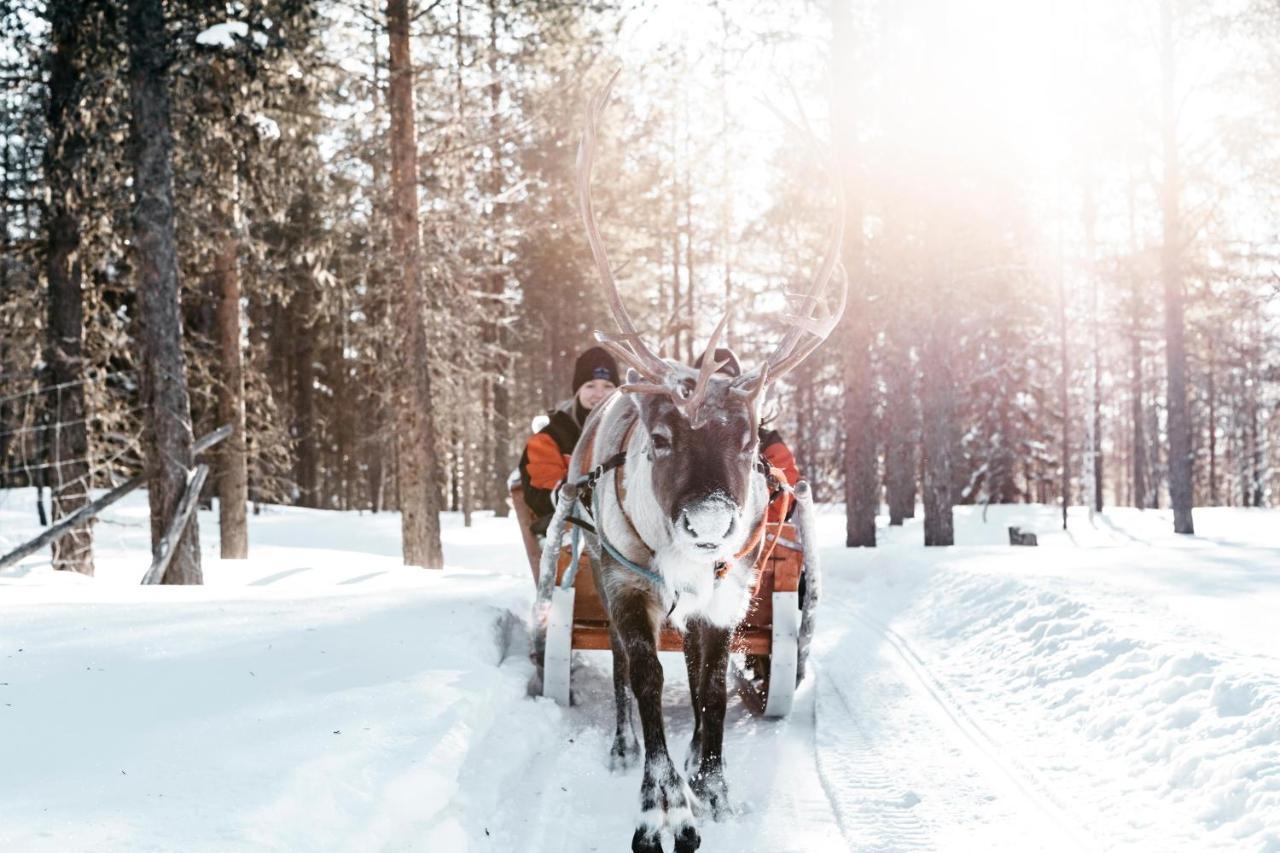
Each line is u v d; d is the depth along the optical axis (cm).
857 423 1747
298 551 1825
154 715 400
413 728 421
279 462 2161
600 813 429
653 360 412
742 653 580
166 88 1106
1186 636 571
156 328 1088
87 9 1115
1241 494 5388
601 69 1656
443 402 1981
